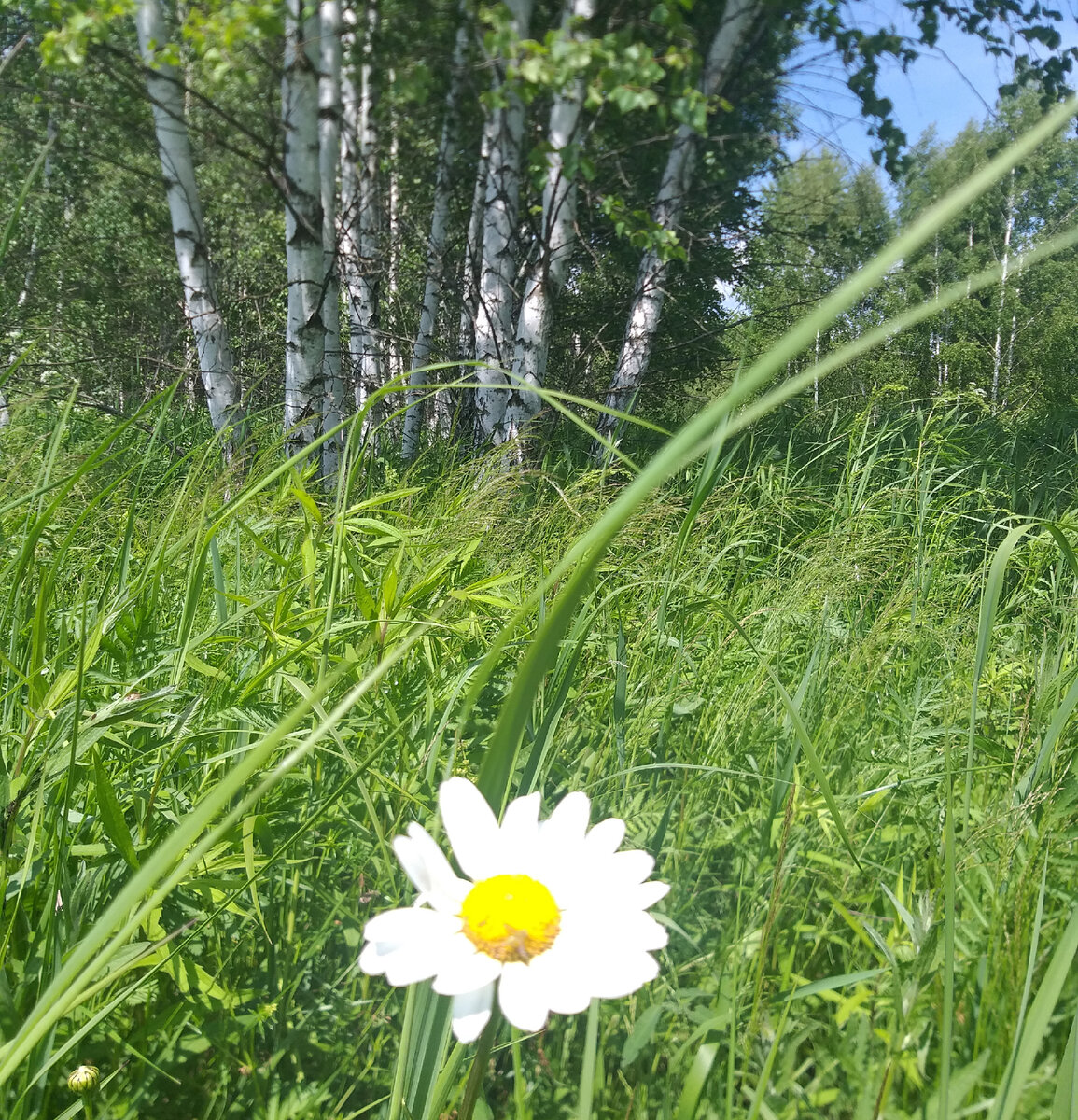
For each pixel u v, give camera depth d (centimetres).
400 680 205
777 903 129
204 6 592
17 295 787
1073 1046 86
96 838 154
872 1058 116
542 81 603
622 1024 128
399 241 1089
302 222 601
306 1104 118
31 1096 111
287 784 167
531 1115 111
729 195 875
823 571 304
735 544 369
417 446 730
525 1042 125
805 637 295
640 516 305
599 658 241
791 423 724
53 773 146
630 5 698
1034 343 2608
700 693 232
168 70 662
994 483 549
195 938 138
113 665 206
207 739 173
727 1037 123
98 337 643
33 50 654
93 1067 112
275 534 294
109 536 307
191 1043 122
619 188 859
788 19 774
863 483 447
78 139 882
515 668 228
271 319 891
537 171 672
